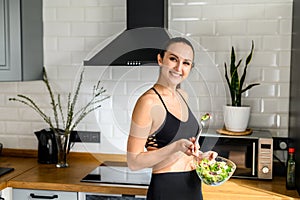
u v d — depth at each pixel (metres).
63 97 2.83
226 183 2.26
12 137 2.91
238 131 2.39
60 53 2.81
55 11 2.80
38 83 2.85
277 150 2.58
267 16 2.56
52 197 2.25
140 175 2.23
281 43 2.55
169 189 1.90
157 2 2.39
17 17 2.52
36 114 2.87
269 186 2.22
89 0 2.75
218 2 2.60
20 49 2.54
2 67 2.52
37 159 2.82
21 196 2.29
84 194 2.22
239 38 2.59
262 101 2.60
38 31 2.76
